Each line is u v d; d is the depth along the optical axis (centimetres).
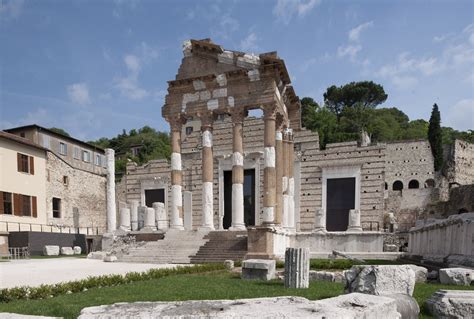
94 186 5150
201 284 1490
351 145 3994
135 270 2111
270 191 2942
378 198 3831
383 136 8650
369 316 600
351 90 10612
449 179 6744
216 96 3219
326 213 4006
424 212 5622
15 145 3966
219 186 4384
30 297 1288
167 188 4716
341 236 3136
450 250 2033
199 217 4459
